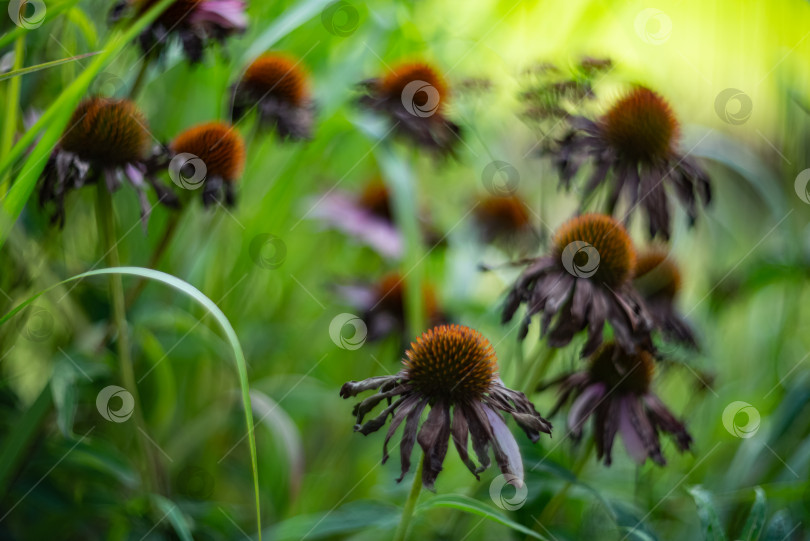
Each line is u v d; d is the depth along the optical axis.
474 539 0.78
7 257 0.75
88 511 0.72
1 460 0.69
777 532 0.70
